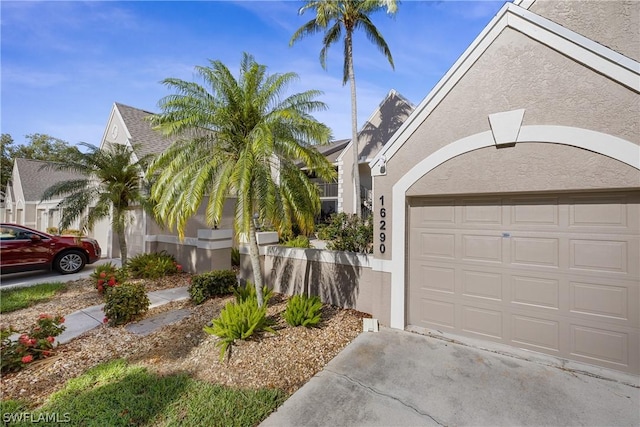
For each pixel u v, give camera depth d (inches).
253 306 213.2
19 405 135.6
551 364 164.7
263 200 199.5
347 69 632.4
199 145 223.8
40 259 390.9
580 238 165.2
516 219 183.8
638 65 139.5
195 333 211.5
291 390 145.7
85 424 119.4
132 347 198.2
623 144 144.2
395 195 217.9
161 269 394.9
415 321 219.1
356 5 573.3
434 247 212.5
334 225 320.8
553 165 161.6
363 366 164.6
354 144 592.4
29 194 891.4
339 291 261.1
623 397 135.3
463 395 138.3
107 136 619.5
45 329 192.5
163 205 216.8
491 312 191.5
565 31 156.0
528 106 168.1
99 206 379.9
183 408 129.1
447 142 195.5
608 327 157.6
